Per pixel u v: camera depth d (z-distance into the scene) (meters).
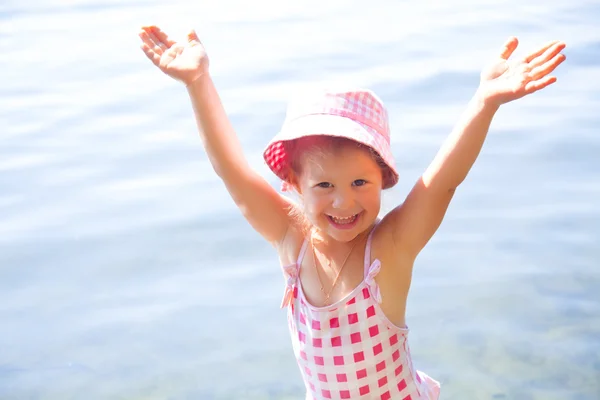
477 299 4.96
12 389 4.51
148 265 5.46
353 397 3.20
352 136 2.92
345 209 2.99
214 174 6.61
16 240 5.79
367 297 3.12
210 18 9.99
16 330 4.95
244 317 4.96
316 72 8.14
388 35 9.16
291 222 3.31
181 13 10.29
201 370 4.58
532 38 8.77
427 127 6.88
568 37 8.78
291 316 3.30
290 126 3.08
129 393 4.45
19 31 9.94
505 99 2.80
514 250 5.40
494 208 5.87
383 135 3.10
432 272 5.21
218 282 5.27
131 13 10.42
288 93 7.64
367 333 3.13
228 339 4.80
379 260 3.12
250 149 6.55
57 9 10.70
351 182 2.98
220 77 8.09
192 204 6.15
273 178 6.07
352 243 3.18
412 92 7.58
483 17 9.62
